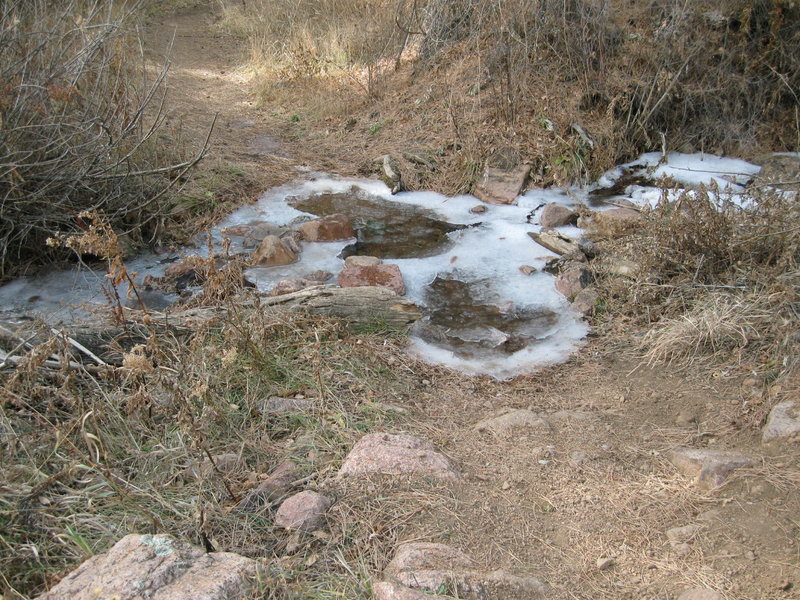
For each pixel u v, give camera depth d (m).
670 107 8.00
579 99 7.74
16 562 2.72
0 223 5.54
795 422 3.62
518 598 2.69
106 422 3.50
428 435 3.79
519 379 4.51
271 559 2.81
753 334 4.42
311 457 3.49
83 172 5.54
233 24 12.87
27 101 5.50
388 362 4.49
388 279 5.45
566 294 5.42
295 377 4.12
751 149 7.88
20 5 5.97
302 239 6.32
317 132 8.62
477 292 5.55
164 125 7.70
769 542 2.95
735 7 8.27
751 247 5.00
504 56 8.01
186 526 2.99
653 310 5.00
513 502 3.27
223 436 3.61
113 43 6.52
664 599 2.72
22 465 3.15
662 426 3.89
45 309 5.10
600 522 3.15
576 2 8.09
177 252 6.08
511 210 6.92
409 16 9.89
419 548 2.88
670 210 5.39
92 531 2.93
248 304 4.60
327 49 10.34
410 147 7.87
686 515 3.18
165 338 4.11
